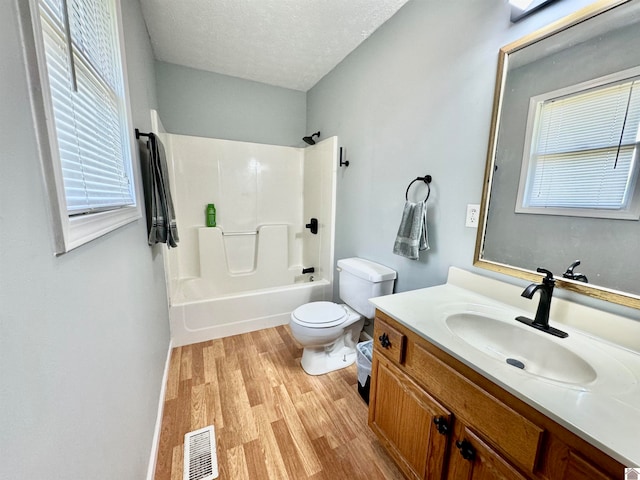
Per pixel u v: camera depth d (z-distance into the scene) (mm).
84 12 775
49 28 564
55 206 490
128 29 1284
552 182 996
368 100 1976
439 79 1414
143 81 1648
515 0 1028
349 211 2291
